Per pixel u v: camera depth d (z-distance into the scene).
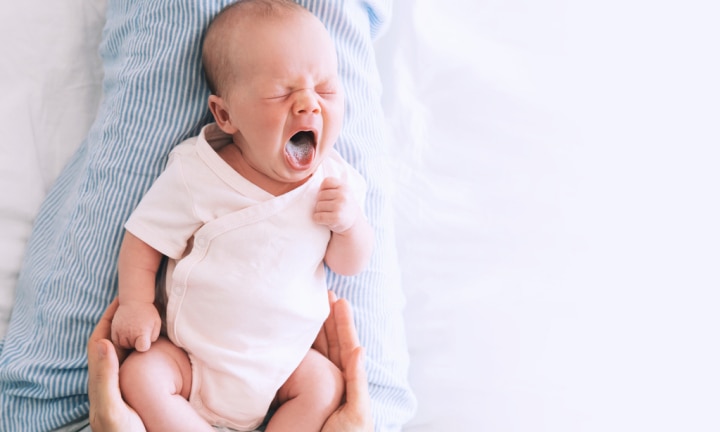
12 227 1.23
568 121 1.46
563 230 1.34
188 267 0.94
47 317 1.04
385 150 1.22
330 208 0.96
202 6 1.01
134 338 0.92
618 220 1.36
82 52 1.32
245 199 0.95
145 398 0.89
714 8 1.57
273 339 0.96
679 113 1.48
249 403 0.95
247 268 0.95
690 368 1.20
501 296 1.27
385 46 1.46
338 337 1.04
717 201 1.38
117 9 1.20
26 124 1.27
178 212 0.96
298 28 0.93
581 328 1.24
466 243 1.32
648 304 1.27
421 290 1.27
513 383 1.18
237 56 0.93
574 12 1.57
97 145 1.09
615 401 1.17
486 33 1.54
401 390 1.10
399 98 1.42
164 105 1.03
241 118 0.93
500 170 1.40
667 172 1.42
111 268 1.02
